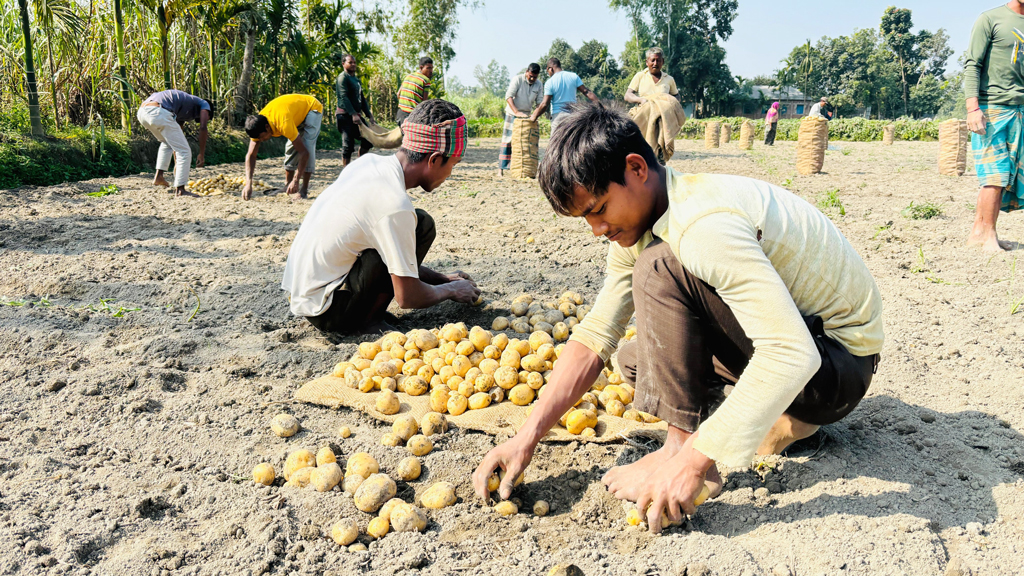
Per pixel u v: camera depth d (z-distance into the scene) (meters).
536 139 10.38
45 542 1.79
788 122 32.69
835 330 1.86
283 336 3.37
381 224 3.01
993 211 5.10
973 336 3.34
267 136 7.32
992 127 4.95
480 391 2.60
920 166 13.39
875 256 5.07
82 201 7.08
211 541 1.83
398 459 2.24
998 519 1.86
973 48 4.93
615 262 2.05
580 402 2.46
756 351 1.57
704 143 25.11
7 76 9.30
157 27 11.17
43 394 2.71
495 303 3.87
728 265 1.54
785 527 1.82
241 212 6.71
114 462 2.25
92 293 4.09
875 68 72.94
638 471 1.92
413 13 29.45
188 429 2.46
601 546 1.80
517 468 2.00
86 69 9.83
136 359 3.07
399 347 2.90
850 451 2.23
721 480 1.98
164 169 8.07
